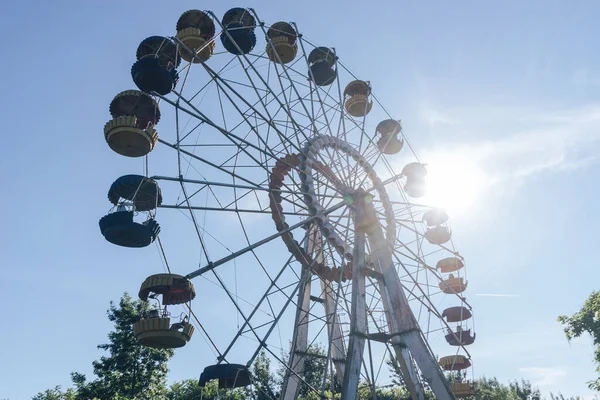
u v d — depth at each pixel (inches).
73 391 1943.9
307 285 1013.2
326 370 814.5
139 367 1651.1
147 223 825.5
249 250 905.5
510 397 2704.2
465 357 1178.6
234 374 786.2
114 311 1713.8
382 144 1337.4
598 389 1521.9
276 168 1015.0
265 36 1082.7
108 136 825.5
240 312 815.7
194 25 1113.4
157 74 844.0
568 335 1643.7
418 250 1148.5
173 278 805.2
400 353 993.5
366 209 1001.5
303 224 1002.7
